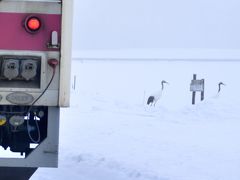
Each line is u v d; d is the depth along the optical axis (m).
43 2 4.66
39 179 8.65
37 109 4.91
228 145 13.42
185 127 17.44
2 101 4.64
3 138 5.10
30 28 4.63
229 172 9.96
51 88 4.68
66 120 18.45
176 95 28.83
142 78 41.69
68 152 11.52
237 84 35.12
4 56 4.64
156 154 11.77
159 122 18.75
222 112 21.44
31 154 4.71
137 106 24.48
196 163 10.82
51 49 4.68
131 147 12.68
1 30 4.63
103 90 33.19
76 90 33.38
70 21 4.69
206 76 41.94
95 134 14.83
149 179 9.16
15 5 4.63
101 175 9.31
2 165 4.67
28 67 4.62
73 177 8.98
